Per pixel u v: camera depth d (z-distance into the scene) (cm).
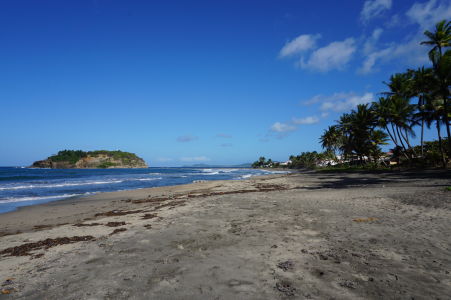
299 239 638
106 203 1742
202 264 503
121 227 891
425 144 4697
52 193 2592
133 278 452
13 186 3497
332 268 455
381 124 4500
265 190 2102
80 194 2439
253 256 534
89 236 772
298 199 1360
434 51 3366
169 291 397
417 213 864
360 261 480
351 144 6009
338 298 355
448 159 3791
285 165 17488
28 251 654
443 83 3278
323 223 791
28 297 401
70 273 491
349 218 841
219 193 1992
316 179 3372
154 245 646
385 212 909
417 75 3616
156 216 1064
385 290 371
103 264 531
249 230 750
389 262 469
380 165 5256
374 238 614
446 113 3381
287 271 451
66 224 1059
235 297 370
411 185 1831
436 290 365
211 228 796
